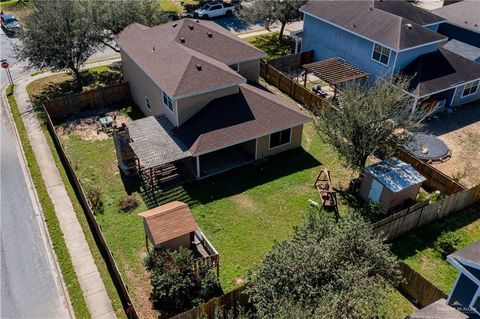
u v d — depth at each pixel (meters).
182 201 24.42
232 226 22.89
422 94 30.64
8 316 18.38
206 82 26.78
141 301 18.88
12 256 21.03
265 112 27.44
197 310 16.81
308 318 13.91
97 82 36.34
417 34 33.12
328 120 24.48
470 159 28.16
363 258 16.50
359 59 35.81
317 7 38.84
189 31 31.19
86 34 33.09
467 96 34.03
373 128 22.98
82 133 30.06
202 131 25.94
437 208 22.70
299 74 39.28
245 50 31.34
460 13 40.03
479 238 22.30
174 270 18.34
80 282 19.72
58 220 22.95
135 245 21.55
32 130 30.22
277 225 23.03
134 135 26.42
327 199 24.17
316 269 15.66
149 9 36.91
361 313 14.27
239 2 52.66
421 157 27.73
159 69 28.27
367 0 36.91
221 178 26.25
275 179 26.31
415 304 19.12
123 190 25.09
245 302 17.80
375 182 23.67
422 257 21.22
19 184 25.66
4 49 41.34
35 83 36.16
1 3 51.97
